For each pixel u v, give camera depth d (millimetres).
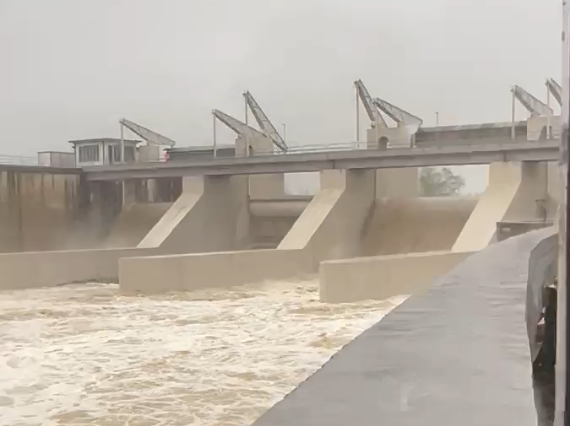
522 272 7723
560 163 2076
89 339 14914
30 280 25734
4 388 10602
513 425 2326
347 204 38000
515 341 3865
